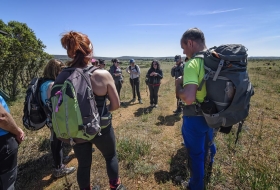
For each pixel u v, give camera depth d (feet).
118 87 26.91
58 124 5.30
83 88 5.34
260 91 31.30
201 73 5.98
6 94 6.13
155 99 23.88
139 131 15.62
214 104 5.91
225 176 9.02
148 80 23.34
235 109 5.79
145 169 9.88
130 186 8.79
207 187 8.02
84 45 5.74
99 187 8.68
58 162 9.61
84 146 6.06
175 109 22.82
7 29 30.37
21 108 23.04
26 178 9.71
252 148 11.73
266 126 15.43
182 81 6.80
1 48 25.31
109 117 6.09
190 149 7.30
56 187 8.94
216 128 6.93
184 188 8.28
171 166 10.19
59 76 5.73
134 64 26.78
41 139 13.76
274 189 7.76
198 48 6.57
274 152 11.18
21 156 11.64
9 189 5.65
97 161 11.00
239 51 5.68
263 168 8.87
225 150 11.50
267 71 77.05
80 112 5.19
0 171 5.41
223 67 5.64
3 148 5.38
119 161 10.74
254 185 7.62
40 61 39.58
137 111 22.33
